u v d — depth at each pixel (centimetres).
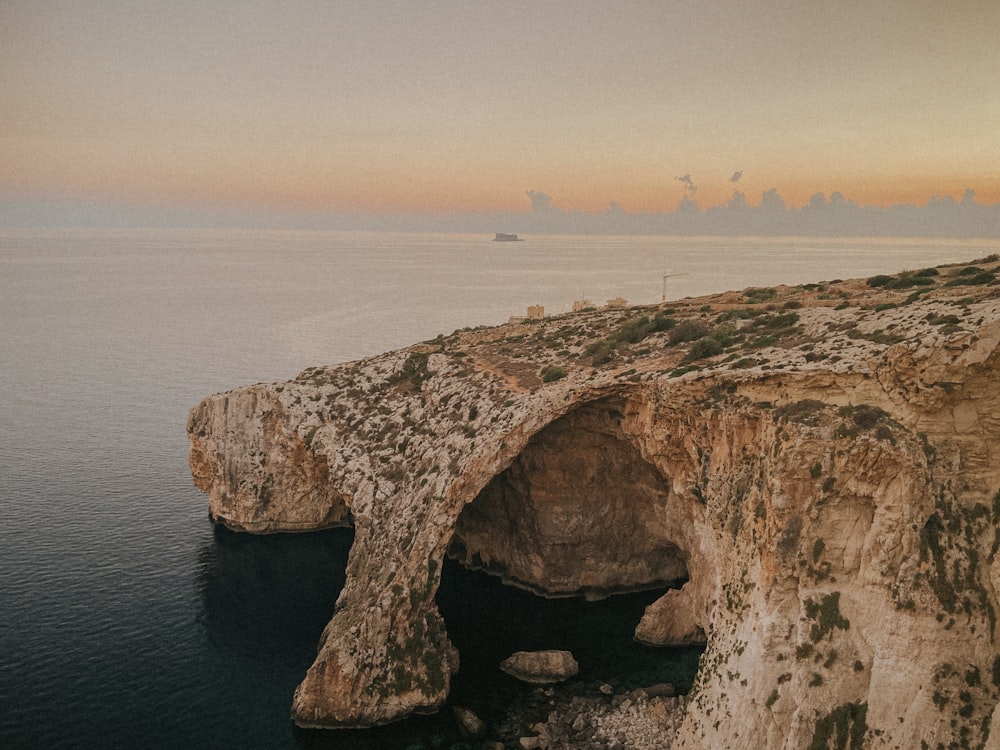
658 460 4925
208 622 5431
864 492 3359
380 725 4328
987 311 3531
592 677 4738
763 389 4084
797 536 3497
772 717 3309
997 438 3153
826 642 3309
